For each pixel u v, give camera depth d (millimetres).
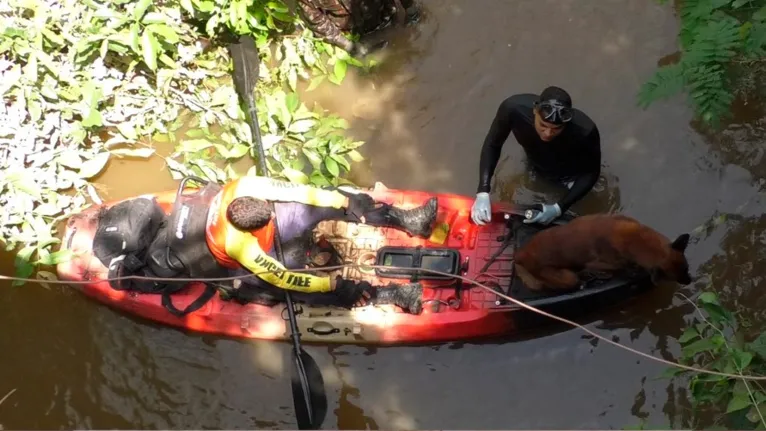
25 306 5355
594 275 4793
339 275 4973
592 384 4934
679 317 5035
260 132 5742
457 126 5949
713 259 5230
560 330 5043
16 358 5238
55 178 5734
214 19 5953
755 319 4973
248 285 4918
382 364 5090
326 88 6199
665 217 5441
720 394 4113
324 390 4922
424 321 4852
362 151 5906
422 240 5098
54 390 5133
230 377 5117
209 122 6043
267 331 5000
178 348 5199
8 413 5062
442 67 6227
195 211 4945
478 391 4984
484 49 6262
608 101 5922
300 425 4789
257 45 6129
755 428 4000
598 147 4820
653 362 4934
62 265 5203
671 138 5711
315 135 5914
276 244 4883
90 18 5891
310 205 4969
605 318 5066
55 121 5879
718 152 5613
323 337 5008
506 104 4902
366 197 5137
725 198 5453
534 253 4508
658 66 6023
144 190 5820
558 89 4422
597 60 6113
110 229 5105
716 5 4875
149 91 6047
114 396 5098
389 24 6383
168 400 5070
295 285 4742
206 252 4883
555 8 6391
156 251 5035
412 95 6117
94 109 5797
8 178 5594
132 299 5078
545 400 4922
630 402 4859
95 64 5988
